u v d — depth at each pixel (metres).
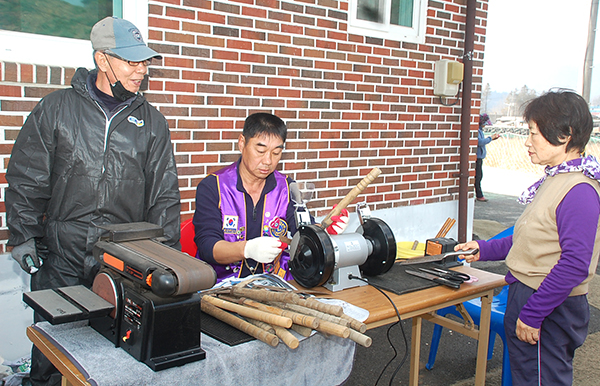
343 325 1.50
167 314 1.34
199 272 1.37
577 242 1.77
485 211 8.52
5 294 2.63
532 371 2.02
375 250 2.23
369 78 3.88
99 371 1.29
